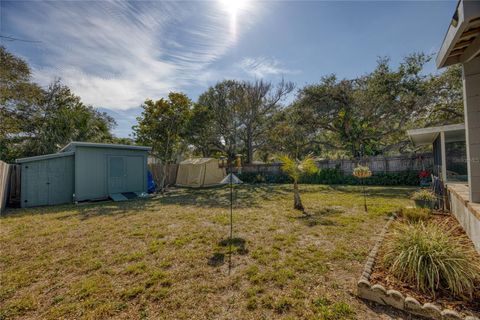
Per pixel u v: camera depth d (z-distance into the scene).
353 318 1.89
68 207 7.50
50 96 16.34
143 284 2.53
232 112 17.81
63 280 2.66
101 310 2.08
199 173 13.27
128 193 9.94
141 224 5.08
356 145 13.98
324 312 1.97
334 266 2.83
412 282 2.23
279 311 2.03
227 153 16.81
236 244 3.69
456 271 2.11
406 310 1.94
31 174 7.95
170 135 12.73
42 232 4.53
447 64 3.25
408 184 10.98
